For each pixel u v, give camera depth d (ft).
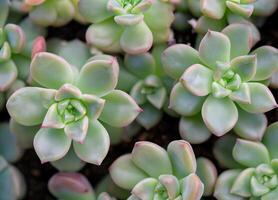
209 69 1.51
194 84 1.47
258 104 1.49
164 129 1.63
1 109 1.61
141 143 1.46
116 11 1.52
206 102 1.49
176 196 1.45
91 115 1.47
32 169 1.65
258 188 1.48
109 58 1.51
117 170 1.49
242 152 1.50
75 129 1.46
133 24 1.51
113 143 1.56
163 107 1.59
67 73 1.48
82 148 1.47
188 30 1.67
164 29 1.57
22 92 1.47
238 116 1.52
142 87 1.58
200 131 1.52
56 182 1.52
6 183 1.56
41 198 1.63
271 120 1.62
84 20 1.62
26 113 1.47
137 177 1.49
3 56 1.54
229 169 1.55
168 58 1.52
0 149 1.59
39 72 1.47
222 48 1.50
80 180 1.52
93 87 1.48
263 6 1.60
